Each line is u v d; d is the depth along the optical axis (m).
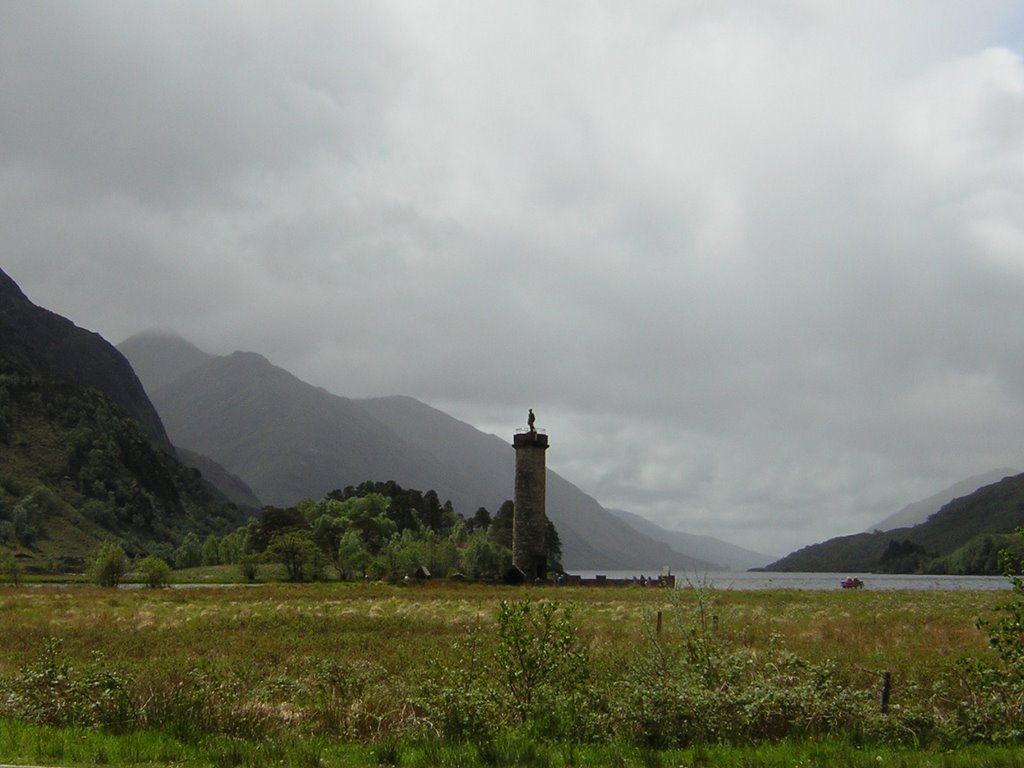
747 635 28.97
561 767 13.58
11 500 187.12
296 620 42.00
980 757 14.08
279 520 157.12
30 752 13.64
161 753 13.89
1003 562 17.08
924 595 74.19
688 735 15.64
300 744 14.71
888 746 15.36
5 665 26.64
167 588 86.31
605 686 17.38
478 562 147.12
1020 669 16.58
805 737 15.71
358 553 126.50
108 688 17.16
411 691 17.58
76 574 144.88
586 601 60.12
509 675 16.88
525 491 93.94
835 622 40.53
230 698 17.06
